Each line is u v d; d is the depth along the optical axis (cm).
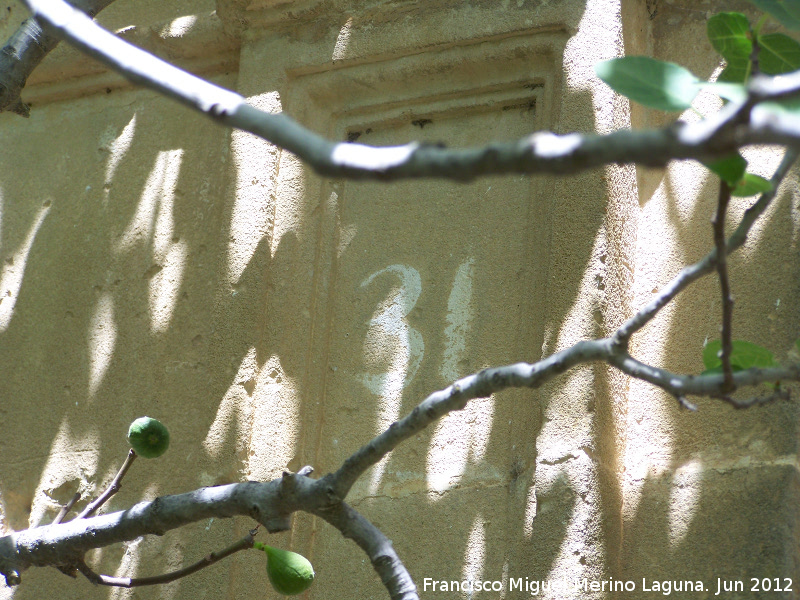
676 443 273
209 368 321
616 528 263
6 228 398
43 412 358
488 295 310
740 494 257
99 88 407
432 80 342
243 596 289
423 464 298
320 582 295
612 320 281
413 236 329
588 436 264
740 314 277
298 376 315
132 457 224
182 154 378
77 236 383
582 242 287
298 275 330
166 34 386
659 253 299
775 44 166
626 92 145
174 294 356
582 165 112
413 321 318
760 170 291
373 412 311
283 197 340
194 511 204
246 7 365
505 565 273
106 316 363
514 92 333
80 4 276
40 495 344
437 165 117
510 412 293
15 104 280
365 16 351
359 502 300
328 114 356
